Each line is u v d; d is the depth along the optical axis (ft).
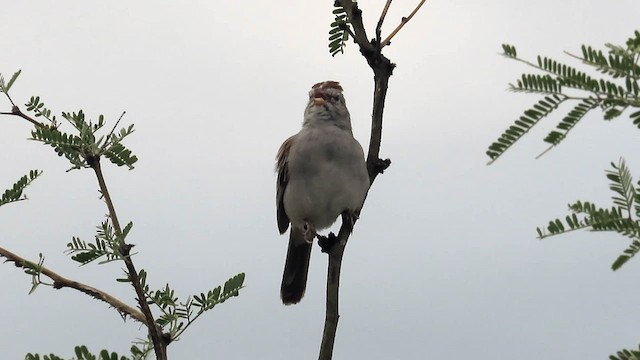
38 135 27.22
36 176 29.01
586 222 19.11
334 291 30.09
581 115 17.47
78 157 27.63
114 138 27.84
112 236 26.23
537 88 17.74
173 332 26.86
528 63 17.85
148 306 25.62
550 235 19.34
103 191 26.96
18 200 28.73
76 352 22.74
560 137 17.62
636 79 16.96
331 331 29.45
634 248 18.85
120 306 26.25
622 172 19.13
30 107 28.84
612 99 17.12
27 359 22.59
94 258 26.12
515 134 17.89
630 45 17.04
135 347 25.86
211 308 27.35
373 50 32.09
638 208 18.86
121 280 26.40
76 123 27.84
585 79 17.31
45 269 26.12
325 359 29.14
